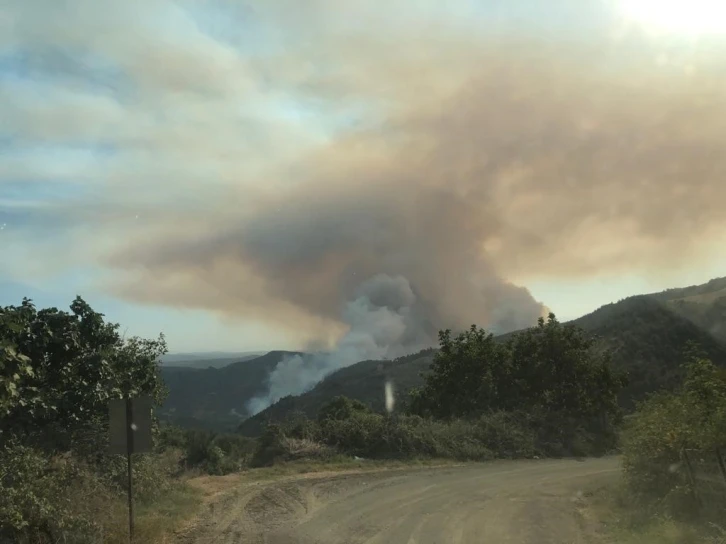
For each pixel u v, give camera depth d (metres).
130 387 14.23
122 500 11.59
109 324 13.79
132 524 9.46
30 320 11.81
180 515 11.61
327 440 22.69
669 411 11.30
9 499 8.13
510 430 25.62
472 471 19.45
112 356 14.03
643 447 12.12
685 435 10.20
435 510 12.69
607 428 30.09
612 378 30.98
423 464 20.94
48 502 8.77
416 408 34.25
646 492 12.12
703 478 11.16
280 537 10.28
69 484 10.20
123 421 9.55
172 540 10.02
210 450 20.73
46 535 8.57
